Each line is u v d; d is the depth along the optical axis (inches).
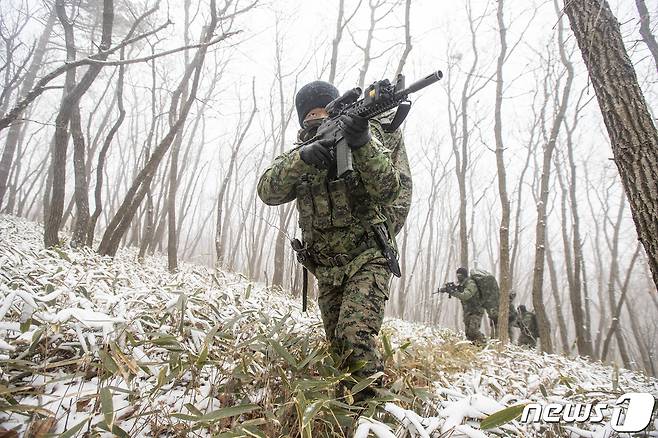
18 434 52.8
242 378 68.7
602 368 207.2
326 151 73.2
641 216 93.1
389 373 90.5
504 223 252.1
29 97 115.1
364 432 49.7
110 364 60.0
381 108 66.2
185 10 405.1
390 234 82.3
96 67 182.7
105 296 81.4
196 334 78.9
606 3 106.9
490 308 270.8
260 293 158.7
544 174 303.0
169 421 58.6
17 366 61.6
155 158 236.1
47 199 439.8
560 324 508.7
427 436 49.4
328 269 81.5
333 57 328.5
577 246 385.1
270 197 84.7
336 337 74.6
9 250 125.8
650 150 94.2
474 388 81.9
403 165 89.2
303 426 50.6
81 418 58.8
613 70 101.9
